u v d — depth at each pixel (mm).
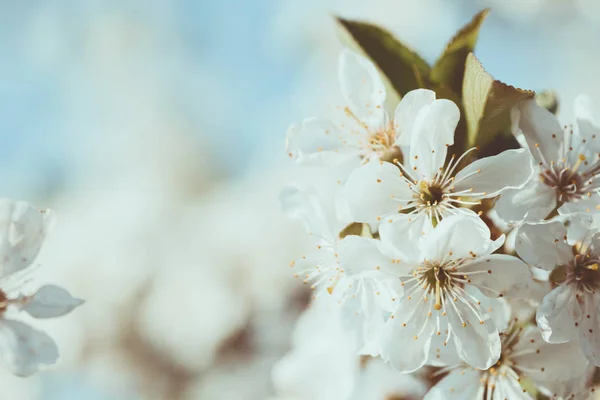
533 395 238
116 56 595
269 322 348
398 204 232
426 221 231
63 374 364
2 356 233
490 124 234
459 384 238
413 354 230
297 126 244
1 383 371
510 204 231
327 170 281
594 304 232
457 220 226
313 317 289
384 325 230
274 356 344
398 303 227
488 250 227
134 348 357
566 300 230
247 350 348
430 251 228
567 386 235
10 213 234
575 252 233
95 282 365
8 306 234
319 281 245
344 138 244
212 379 349
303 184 243
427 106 229
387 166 232
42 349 234
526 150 231
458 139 236
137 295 362
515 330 236
